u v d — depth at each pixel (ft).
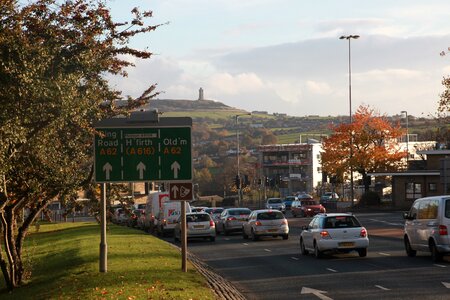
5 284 80.84
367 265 80.64
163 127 70.13
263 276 74.33
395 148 273.13
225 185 479.41
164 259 83.71
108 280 64.28
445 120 211.00
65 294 59.31
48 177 61.46
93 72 52.90
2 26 43.29
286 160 507.30
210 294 56.08
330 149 271.08
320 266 81.76
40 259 101.40
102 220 71.15
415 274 70.28
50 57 45.88
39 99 43.83
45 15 48.78
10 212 68.95
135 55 55.01
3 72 42.14
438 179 237.66
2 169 45.83
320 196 383.24
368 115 268.21
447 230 79.15
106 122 69.15
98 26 50.96
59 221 254.68
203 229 135.54
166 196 173.99
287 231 133.49
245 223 140.05
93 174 69.72
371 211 241.76
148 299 52.21
